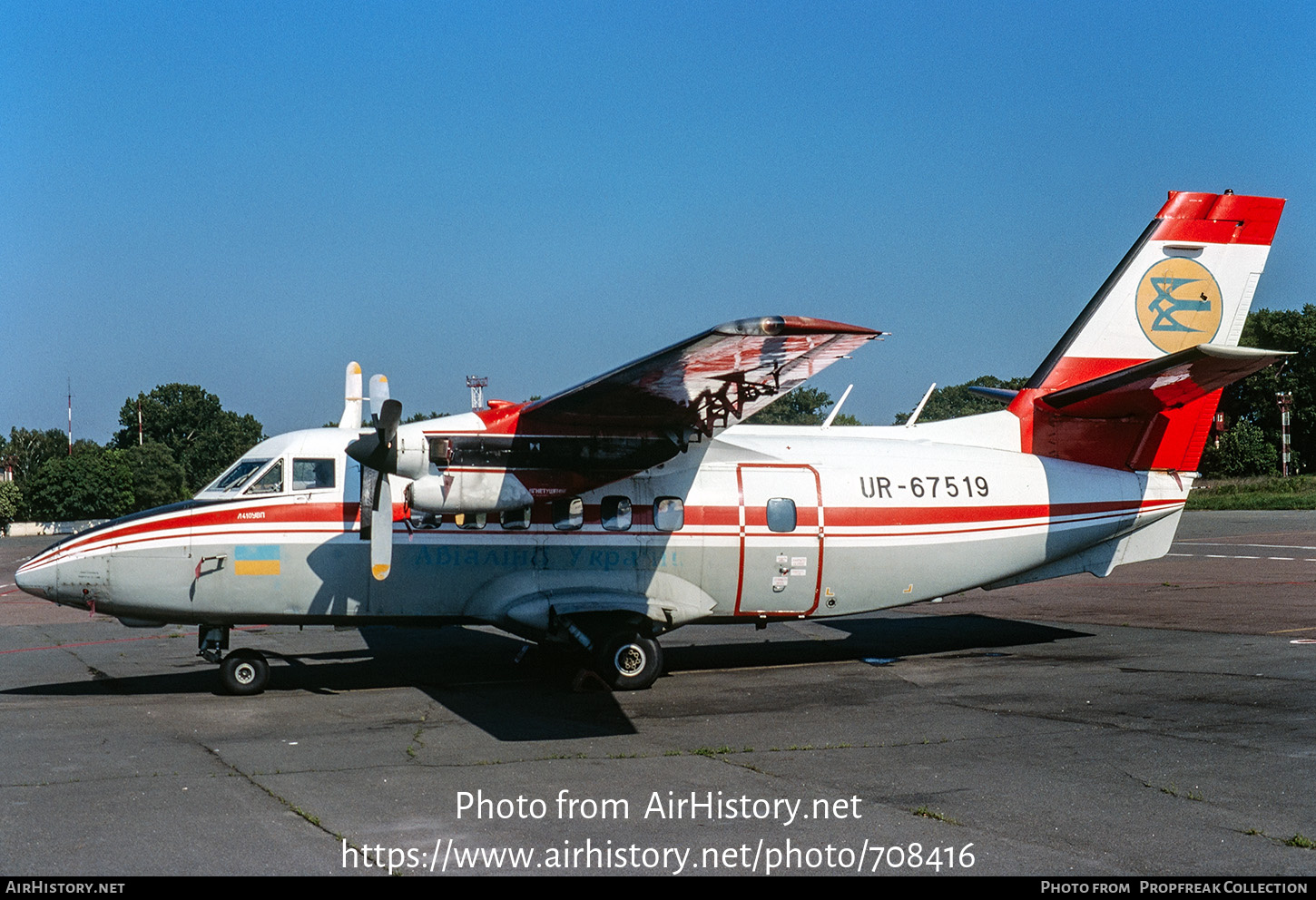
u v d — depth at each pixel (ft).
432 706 36.83
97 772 27.40
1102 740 30.07
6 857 20.84
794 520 44.06
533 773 27.20
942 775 26.66
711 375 35.81
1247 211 48.91
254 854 21.09
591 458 40.57
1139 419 48.21
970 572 46.29
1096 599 67.56
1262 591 67.77
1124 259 48.60
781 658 47.50
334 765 28.12
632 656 39.73
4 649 53.16
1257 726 31.48
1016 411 48.16
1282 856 20.70
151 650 52.34
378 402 43.68
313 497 40.83
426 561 41.06
